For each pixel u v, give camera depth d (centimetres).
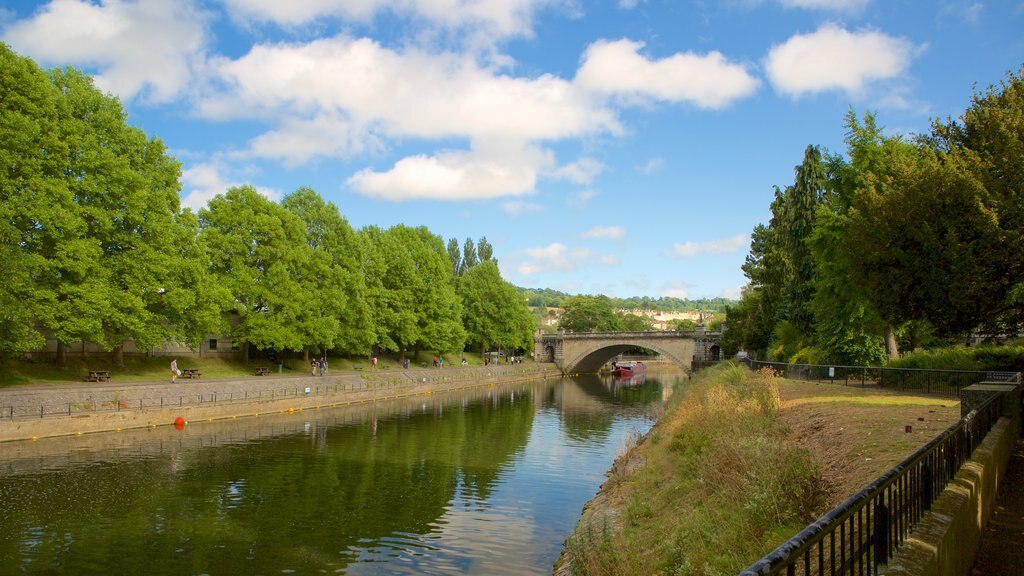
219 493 2498
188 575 1712
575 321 15138
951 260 2248
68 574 1684
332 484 2731
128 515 2184
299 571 1780
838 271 3716
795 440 1803
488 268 10156
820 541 443
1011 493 1142
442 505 2484
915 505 682
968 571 775
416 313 7725
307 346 6216
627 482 2142
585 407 5988
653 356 16538
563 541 2086
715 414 2191
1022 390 1714
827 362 3988
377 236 7725
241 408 4319
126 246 4053
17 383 3678
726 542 1050
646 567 1184
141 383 4094
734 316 8069
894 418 1812
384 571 1803
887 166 2856
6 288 3102
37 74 3475
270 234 5481
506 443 3900
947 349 3422
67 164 3606
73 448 3072
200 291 4456
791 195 6381
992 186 2191
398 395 6306
